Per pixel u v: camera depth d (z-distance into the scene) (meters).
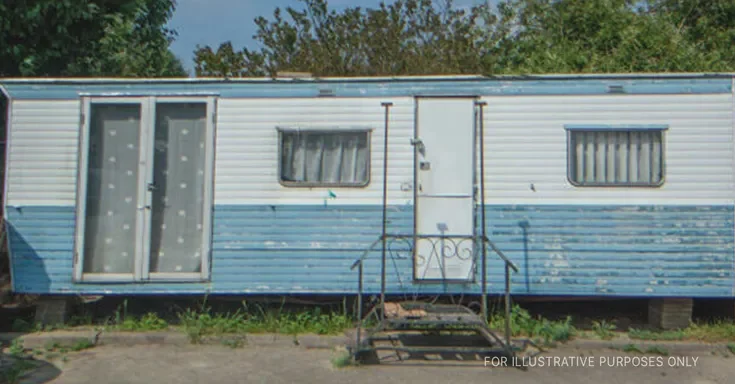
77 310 8.25
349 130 7.68
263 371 6.46
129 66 11.91
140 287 7.68
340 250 7.64
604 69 11.46
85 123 7.73
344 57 14.85
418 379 6.24
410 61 14.34
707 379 6.33
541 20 13.75
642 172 7.59
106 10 11.25
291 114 7.74
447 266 7.54
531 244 7.54
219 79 7.75
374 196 7.64
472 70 13.86
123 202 7.77
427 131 7.63
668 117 7.54
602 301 8.85
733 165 7.45
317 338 7.34
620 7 12.75
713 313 8.27
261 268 7.66
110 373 6.38
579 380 6.26
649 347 7.14
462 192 7.57
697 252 7.45
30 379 6.17
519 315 7.81
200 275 7.66
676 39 11.80
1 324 7.97
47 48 10.22
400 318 6.70
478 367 6.61
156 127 7.79
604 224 7.52
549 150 7.58
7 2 9.44
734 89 7.49
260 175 7.71
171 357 6.92
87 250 7.72
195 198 7.79
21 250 7.68
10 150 7.74
